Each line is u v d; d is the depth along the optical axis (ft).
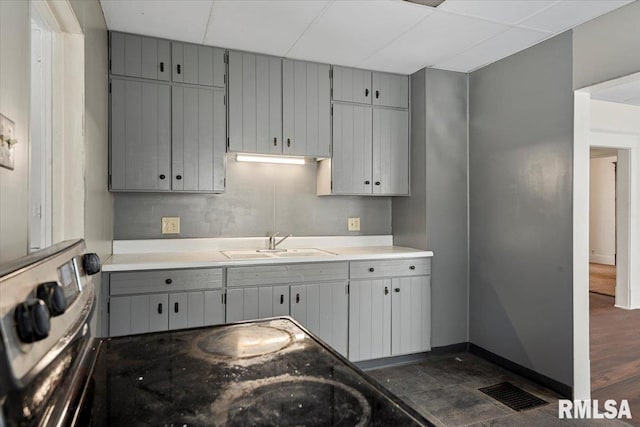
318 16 7.64
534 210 8.82
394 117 10.87
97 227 6.92
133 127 8.42
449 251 10.53
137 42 8.45
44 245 5.35
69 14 4.99
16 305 1.67
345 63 10.12
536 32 8.23
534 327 8.80
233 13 7.54
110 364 3.16
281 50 9.29
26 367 1.66
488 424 7.06
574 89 7.95
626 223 15.10
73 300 2.54
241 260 8.37
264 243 10.48
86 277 3.07
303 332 4.00
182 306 7.95
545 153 8.56
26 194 3.50
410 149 11.03
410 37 8.55
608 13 7.34
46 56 5.40
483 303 10.23
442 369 9.57
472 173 10.66
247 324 4.26
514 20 7.72
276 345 3.60
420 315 10.11
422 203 10.49
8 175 3.06
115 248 9.11
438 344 10.38
